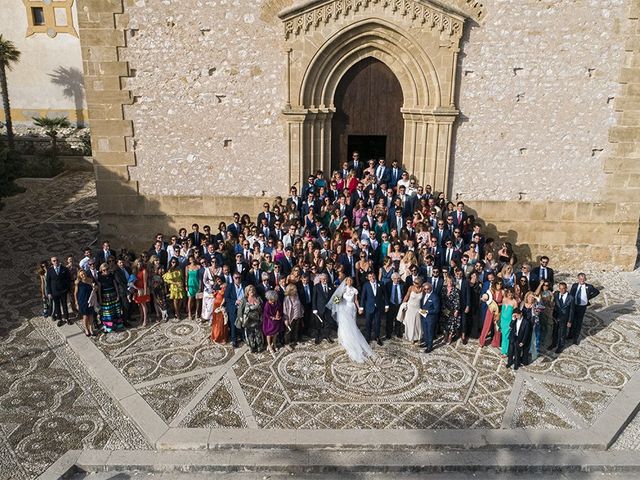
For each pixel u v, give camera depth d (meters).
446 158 15.93
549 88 15.50
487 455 9.23
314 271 12.40
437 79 15.38
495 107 15.70
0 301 14.27
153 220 16.59
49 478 8.60
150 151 16.02
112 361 11.62
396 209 14.77
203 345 12.29
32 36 29.84
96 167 16.09
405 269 12.88
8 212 21.34
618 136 15.86
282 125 15.83
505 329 11.79
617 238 16.83
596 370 11.59
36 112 30.98
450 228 14.42
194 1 14.82
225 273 12.38
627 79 15.35
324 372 11.34
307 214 14.74
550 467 9.09
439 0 14.92
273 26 15.03
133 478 8.84
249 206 16.50
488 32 15.12
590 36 15.05
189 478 8.86
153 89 15.49
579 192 16.42
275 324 11.73
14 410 10.19
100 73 15.28
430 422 9.86
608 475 9.06
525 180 16.31
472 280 12.45
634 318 13.91
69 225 19.88
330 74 15.75
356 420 9.88
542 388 10.91
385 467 9.00
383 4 14.89
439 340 12.70
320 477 8.91
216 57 15.26
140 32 15.02
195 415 9.95
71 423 9.88
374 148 18.00
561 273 16.75
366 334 12.55
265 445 9.27
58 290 12.88
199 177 16.27
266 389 10.74
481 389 10.86
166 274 13.01
